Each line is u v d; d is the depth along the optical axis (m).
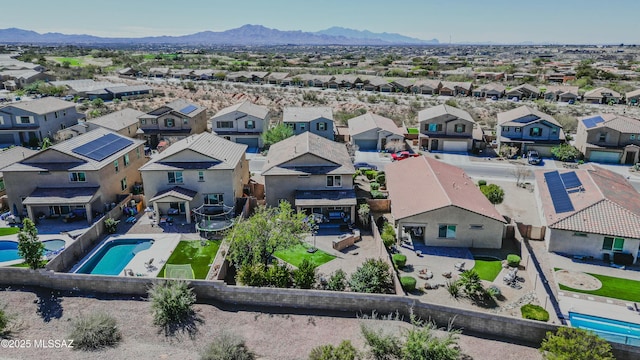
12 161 49.31
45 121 74.94
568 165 64.88
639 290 32.59
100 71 174.75
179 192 43.97
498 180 58.50
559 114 96.19
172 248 38.97
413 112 101.88
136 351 24.44
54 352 24.02
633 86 138.00
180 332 26.41
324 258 37.47
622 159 65.38
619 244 36.31
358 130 73.62
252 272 31.56
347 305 29.05
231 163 45.75
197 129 77.75
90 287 30.69
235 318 28.08
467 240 39.59
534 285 33.03
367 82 140.38
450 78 159.38
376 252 38.75
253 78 156.25
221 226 42.12
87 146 47.53
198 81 154.88
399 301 28.39
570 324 28.78
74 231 41.69
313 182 45.91
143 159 55.31
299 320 28.05
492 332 26.97
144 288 30.41
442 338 25.47
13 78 132.38
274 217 36.50
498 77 166.50
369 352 24.41
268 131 70.62
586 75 162.62
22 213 45.09
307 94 123.06
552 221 38.28
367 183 56.59
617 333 27.72
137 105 107.81
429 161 50.66
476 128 81.50
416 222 39.50
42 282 31.05
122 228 42.84
